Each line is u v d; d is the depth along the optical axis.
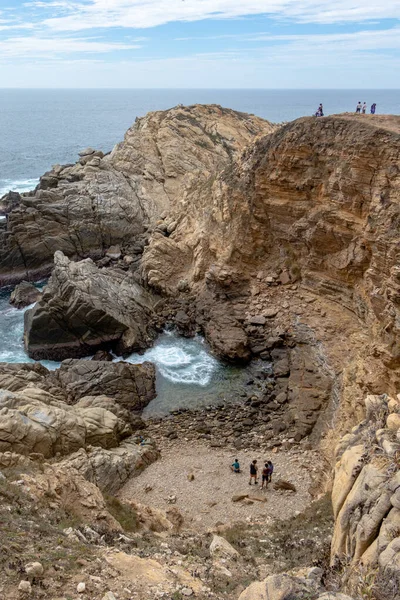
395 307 22.98
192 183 53.66
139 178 60.34
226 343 34.91
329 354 30.61
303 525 17.23
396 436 10.38
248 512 20.62
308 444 25.88
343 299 33.84
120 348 36.19
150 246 45.38
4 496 14.12
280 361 33.66
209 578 11.33
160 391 32.25
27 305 43.88
